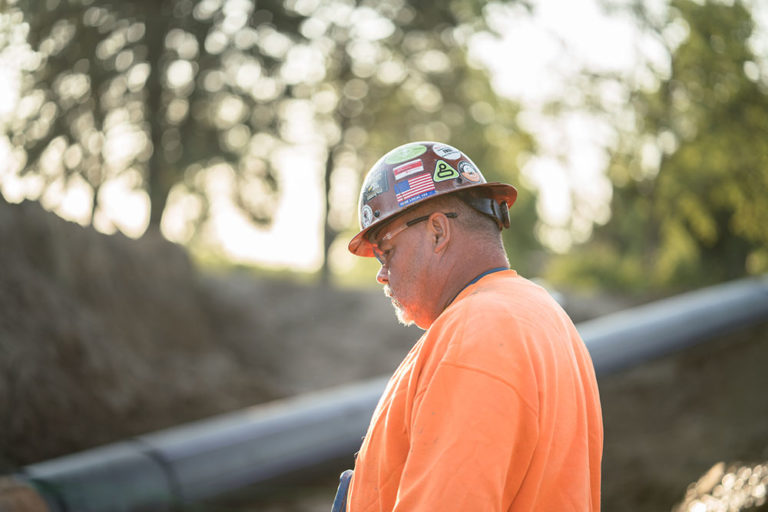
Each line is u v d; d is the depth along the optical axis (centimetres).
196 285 1570
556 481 148
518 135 2200
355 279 2511
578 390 157
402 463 154
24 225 1137
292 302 1761
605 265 2034
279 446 726
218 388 1173
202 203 1811
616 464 999
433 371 145
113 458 631
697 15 2141
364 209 177
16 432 798
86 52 1598
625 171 2247
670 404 1175
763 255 2384
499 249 173
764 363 1164
